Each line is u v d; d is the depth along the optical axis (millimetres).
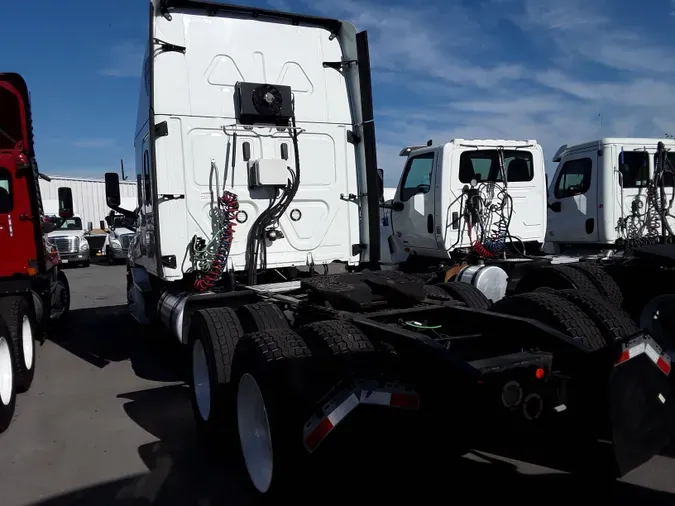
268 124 5770
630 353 3041
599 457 3137
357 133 6176
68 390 5836
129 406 5273
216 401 3965
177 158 5434
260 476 3365
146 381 6086
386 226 8969
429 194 7875
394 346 3230
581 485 3504
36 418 5020
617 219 7887
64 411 5184
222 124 5594
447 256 7793
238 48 5668
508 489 3482
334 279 4469
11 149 6617
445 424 3033
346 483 3098
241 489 3592
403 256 8766
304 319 4258
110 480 3758
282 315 4234
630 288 5887
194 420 4859
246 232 5703
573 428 3189
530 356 3047
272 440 3062
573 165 8492
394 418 2924
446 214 7621
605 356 3070
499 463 3822
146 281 7219
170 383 5980
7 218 6320
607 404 3031
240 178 5664
